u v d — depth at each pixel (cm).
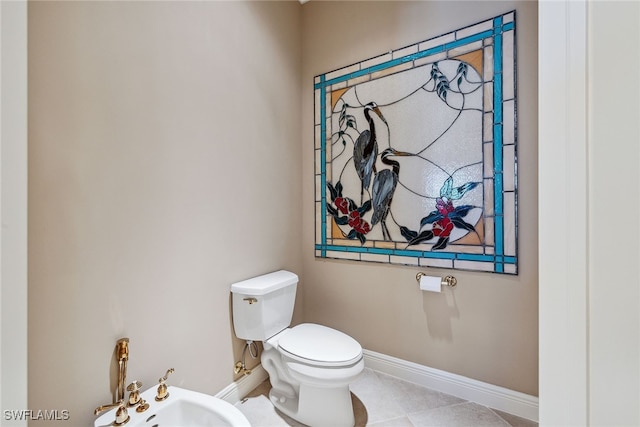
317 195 211
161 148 123
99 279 103
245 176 167
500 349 150
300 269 215
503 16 147
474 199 155
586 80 47
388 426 141
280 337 157
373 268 188
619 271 44
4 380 52
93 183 101
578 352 48
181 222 132
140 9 116
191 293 136
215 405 104
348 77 196
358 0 193
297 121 211
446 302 165
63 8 94
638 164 42
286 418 147
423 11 170
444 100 163
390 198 181
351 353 136
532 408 142
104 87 105
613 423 45
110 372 105
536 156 140
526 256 143
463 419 145
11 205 53
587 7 47
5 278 52
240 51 164
